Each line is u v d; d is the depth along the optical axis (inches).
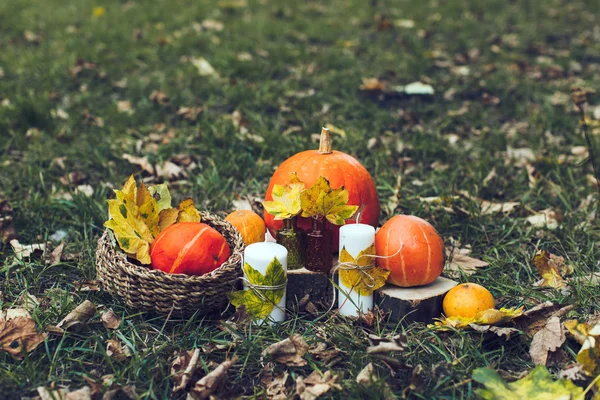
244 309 68.2
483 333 66.8
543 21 193.8
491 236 86.3
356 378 62.3
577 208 92.6
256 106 117.8
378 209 75.8
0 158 98.8
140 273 66.7
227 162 99.8
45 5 198.4
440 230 87.0
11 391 61.1
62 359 64.4
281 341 64.9
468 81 135.3
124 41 155.4
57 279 75.6
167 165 98.3
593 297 73.2
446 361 64.5
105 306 70.5
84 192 90.4
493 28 182.9
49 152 100.3
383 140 109.1
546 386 60.8
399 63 145.6
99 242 71.4
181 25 174.6
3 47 151.6
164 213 72.4
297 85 127.3
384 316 69.6
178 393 61.9
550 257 79.8
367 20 188.2
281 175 74.6
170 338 67.0
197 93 122.9
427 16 196.2
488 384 60.3
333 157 74.5
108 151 102.2
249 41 157.0
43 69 131.2
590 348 61.8
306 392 61.1
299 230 71.6
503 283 75.8
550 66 149.4
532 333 68.1
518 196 95.6
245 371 64.1
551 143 109.7
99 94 122.9
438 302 69.7
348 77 133.1
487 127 116.1
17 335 64.9
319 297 71.5
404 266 69.1
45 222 86.0
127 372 63.1
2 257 78.8
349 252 68.6
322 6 209.6
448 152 105.3
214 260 69.0
